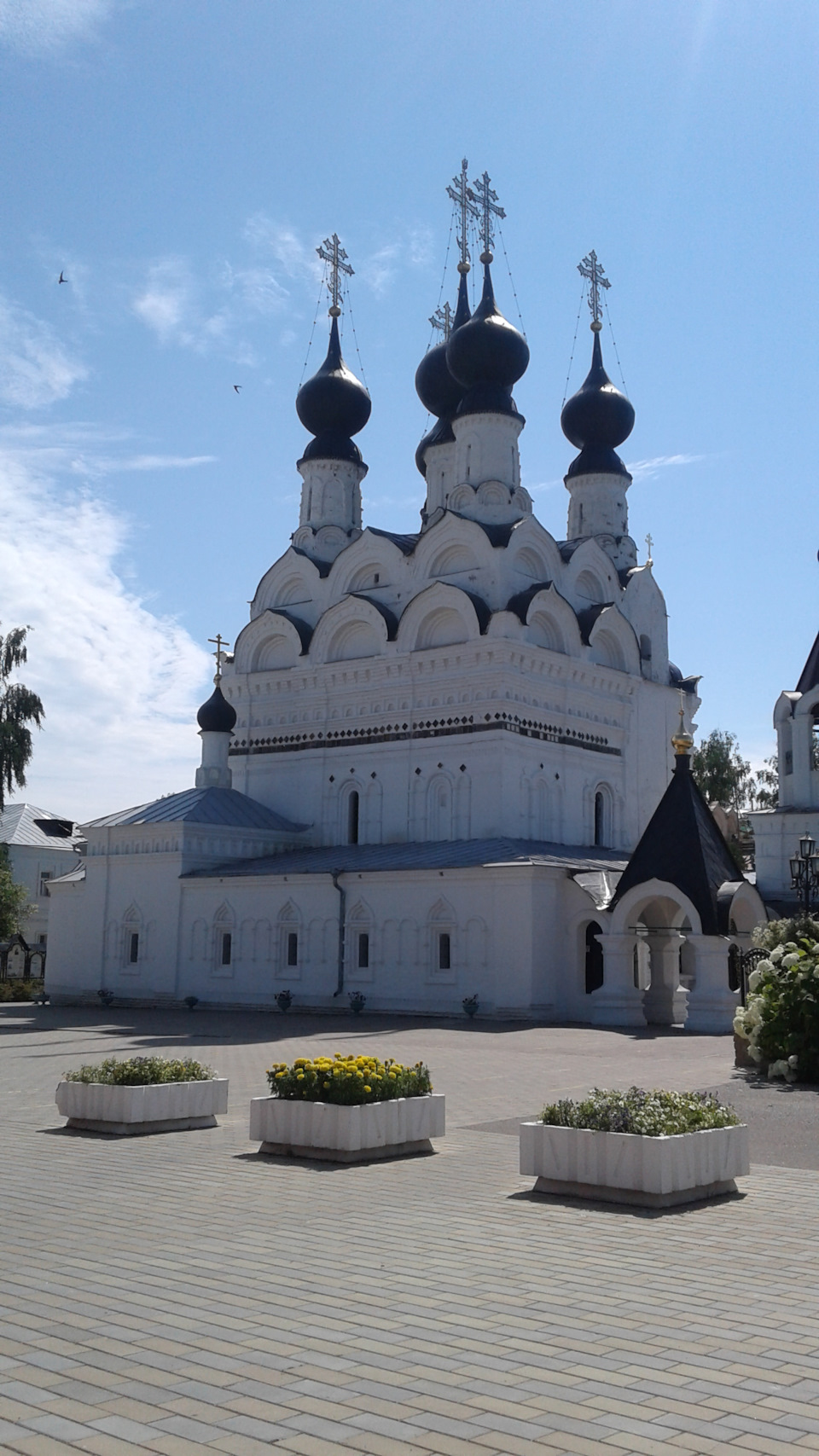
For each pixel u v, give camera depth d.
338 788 50.81
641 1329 7.85
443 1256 9.69
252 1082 21.59
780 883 44.91
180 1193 12.12
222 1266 9.36
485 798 45.50
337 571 54.06
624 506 58.47
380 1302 8.41
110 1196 12.01
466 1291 8.71
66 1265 9.40
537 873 39.22
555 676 48.34
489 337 51.56
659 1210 11.37
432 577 50.19
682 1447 6.08
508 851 41.81
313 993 44.44
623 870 43.16
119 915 51.47
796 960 22.03
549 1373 7.05
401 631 48.94
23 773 58.38
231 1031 35.28
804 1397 6.71
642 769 52.94
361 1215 11.17
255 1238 10.24
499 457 51.59
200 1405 6.59
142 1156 14.29
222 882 47.78
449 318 61.16
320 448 58.78
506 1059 25.95
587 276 59.72
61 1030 36.50
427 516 58.72
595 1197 11.84
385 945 42.72
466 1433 6.23
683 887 36.38
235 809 51.25
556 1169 12.09
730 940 35.38
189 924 48.84
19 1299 8.50
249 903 47.00
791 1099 19.16
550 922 39.69
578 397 58.50
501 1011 39.25
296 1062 14.70
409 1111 14.44
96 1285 8.86
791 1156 14.47
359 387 59.16
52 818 90.38
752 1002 22.36
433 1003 41.06
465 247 61.34
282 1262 9.49
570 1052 28.00
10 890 62.44
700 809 38.09
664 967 40.16
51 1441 6.15
